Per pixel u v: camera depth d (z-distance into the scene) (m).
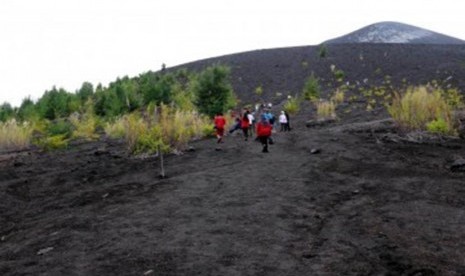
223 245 8.45
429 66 49.19
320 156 16.42
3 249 9.42
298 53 63.12
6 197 14.95
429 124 20.08
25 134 26.97
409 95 22.02
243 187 12.59
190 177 14.20
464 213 10.01
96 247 8.75
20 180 17.27
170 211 10.71
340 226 9.43
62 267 7.89
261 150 18.45
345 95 41.31
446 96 31.64
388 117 27.66
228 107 33.81
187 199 11.66
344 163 15.24
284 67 56.56
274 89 48.66
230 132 25.11
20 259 8.56
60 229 10.23
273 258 7.83
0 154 24.02
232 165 15.80
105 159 20.17
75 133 30.61
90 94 48.16
